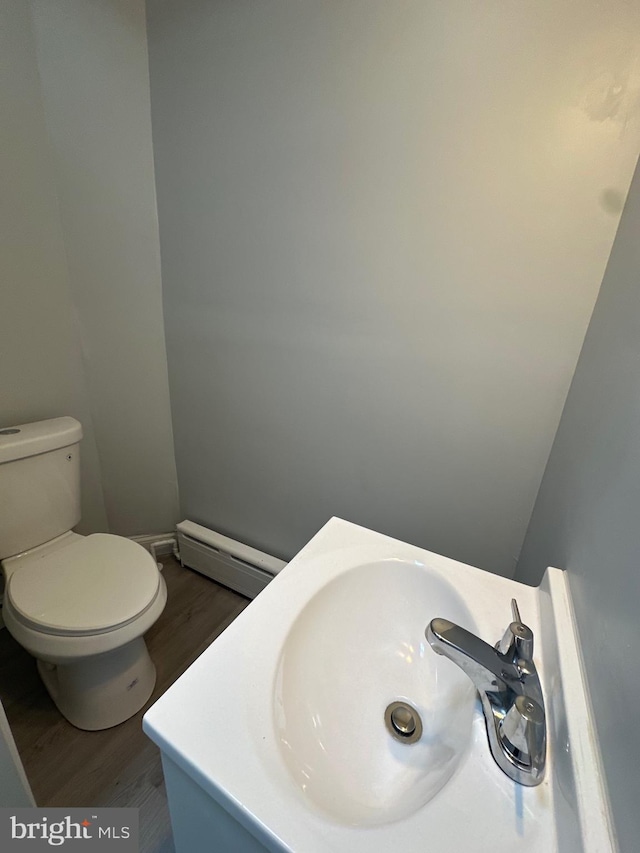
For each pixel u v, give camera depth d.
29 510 1.24
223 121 1.17
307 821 0.39
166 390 1.64
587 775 0.38
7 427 1.32
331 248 1.13
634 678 0.34
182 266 1.42
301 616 0.61
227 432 1.55
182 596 1.67
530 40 0.79
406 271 1.05
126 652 1.18
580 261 0.87
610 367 0.64
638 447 0.44
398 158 0.98
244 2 1.03
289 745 0.47
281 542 1.59
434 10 0.85
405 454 1.21
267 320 1.31
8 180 1.18
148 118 1.29
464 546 1.21
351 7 0.92
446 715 0.56
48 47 1.14
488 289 0.97
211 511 1.74
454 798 0.41
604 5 0.73
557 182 0.84
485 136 0.88
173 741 0.44
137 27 1.19
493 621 0.62
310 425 1.35
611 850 0.33
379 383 1.18
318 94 1.02
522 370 0.98
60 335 1.40
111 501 1.72
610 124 0.77
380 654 0.66
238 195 1.22
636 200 0.71
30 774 1.07
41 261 1.30
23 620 1.01
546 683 0.51
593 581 0.50
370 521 1.35
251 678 0.51
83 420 1.54
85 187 1.30
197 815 0.48
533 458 1.04
